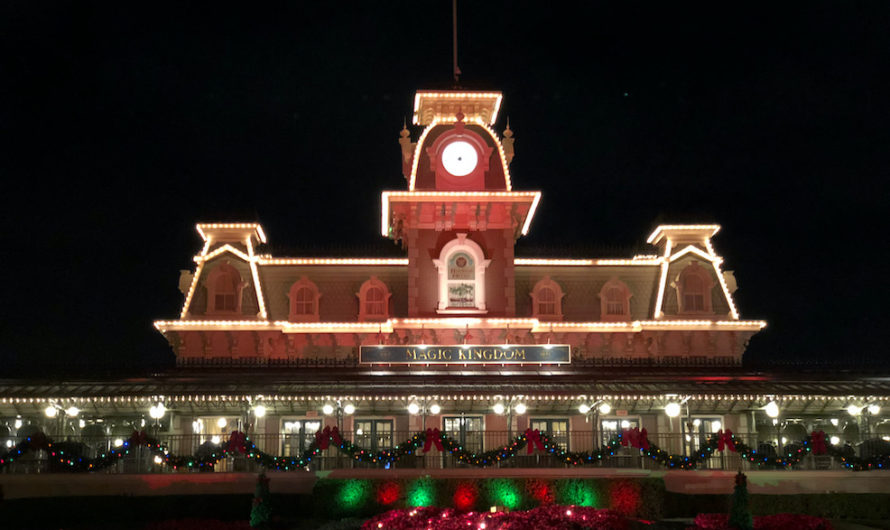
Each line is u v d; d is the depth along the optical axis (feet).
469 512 99.86
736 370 134.82
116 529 101.14
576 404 128.98
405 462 118.52
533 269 152.97
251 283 146.51
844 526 102.27
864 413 126.11
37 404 120.26
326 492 106.22
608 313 151.74
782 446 130.82
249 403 120.57
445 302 143.74
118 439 125.08
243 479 111.24
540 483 107.14
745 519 92.73
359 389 121.90
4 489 108.27
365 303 149.28
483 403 128.67
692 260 151.33
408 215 146.41
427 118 156.15
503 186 146.30
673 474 113.29
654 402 128.16
